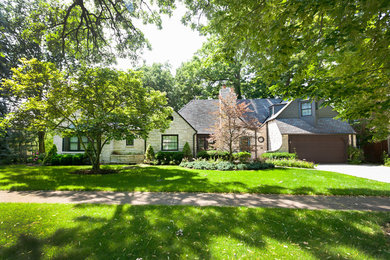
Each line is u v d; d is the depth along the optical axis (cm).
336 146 1875
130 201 556
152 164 1656
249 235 341
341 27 343
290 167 1410
